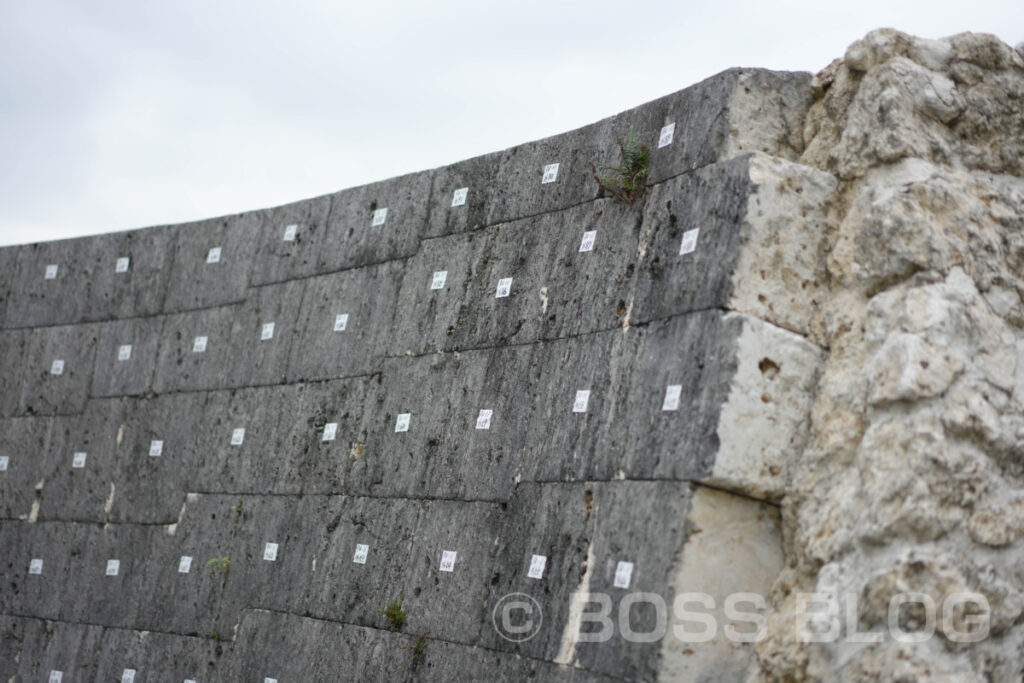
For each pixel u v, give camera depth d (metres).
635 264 6.12
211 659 7.82
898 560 4.85
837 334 5.58
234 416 8.36
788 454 5.45
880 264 5.49
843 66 6.08
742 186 5.63
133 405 9.04
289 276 8.42
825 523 5.19
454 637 6.38
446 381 7.05
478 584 6.36
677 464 5.41
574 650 5.63
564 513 5.97
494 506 6.45
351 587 7.12
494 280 7.01
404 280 7.61
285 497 7.79
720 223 5.68
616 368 5.98
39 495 9.38
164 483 8.61
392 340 7.52
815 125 6.15
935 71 5.90
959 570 4.91
